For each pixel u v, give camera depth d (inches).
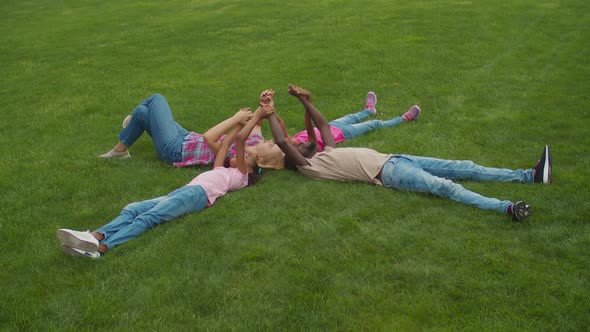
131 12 701.3
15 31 637.3
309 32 518.0
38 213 206.1
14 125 322.0
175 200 195.5
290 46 474.9
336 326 140.4
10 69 465.4
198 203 202.2
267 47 478.0
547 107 310.5
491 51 432.5
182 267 167.2
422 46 449.1
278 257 170.6
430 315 143.5
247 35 524.7
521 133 274.1
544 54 421.4
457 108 315.3
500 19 529.7
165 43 517.3
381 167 216.2
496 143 263.0
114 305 149.7
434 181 203.9
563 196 204.2
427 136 273.7
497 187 213.6
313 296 150.8
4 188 229.3
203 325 141.3
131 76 418.3
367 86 363.9
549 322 138.9
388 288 154.3
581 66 388.5
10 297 153.5
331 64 413.7
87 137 295.1
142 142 285.7
